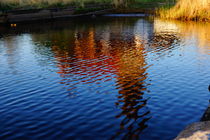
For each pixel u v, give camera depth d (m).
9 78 9.83
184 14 27.58
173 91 8.21
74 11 32.22
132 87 8.65
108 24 25.88
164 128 6.04
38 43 16.69
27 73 10.40
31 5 31.06
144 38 17.81
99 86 8.79
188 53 13.18
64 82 9.26
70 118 6.61
